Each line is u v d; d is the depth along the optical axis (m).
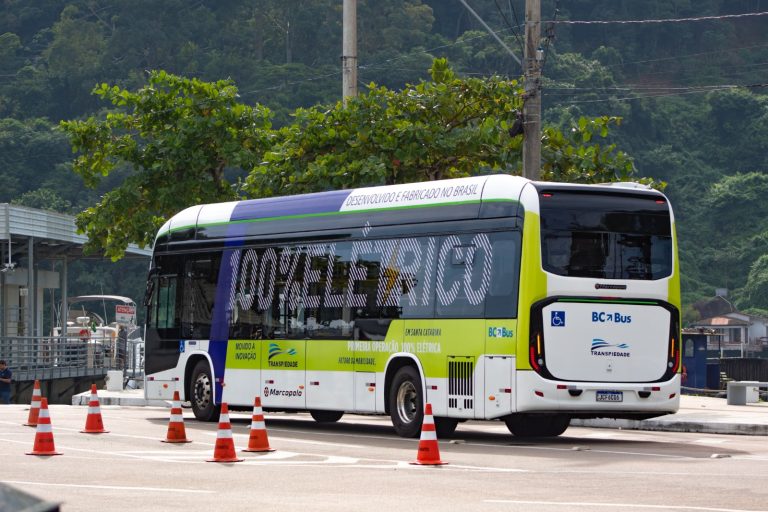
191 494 20.64
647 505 19.08
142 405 58.09
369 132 50.50
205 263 40.84
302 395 36.59
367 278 34.84
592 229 31.42
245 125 60.22
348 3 54.47
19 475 23.36
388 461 26.59
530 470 24.77
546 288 30.77
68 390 92.75
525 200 31.00
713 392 66.75
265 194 53.06
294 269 37.34
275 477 23.28
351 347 35.09
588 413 31.48
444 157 51.09
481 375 31.41
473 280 31.88
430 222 33.28
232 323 39.41
